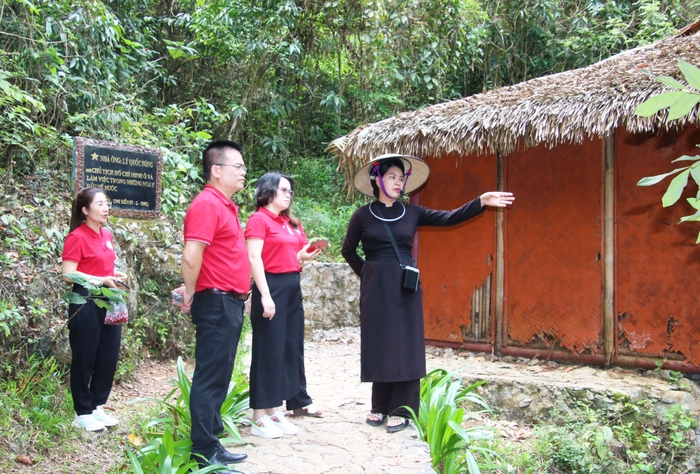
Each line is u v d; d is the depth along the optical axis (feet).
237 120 32.07
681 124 14.60
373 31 30.48
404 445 11.64
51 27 22.74
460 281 19.99
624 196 16.99
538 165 18.53
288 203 12.53
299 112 35.63
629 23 38.06
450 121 17.49
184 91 34.24
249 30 29.78
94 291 11.75
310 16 31.32
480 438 12.22
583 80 16.55
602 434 13.91
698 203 5.18
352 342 24.49
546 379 15.96
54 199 19.24
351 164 19.57
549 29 39.32
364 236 12.71
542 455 13.52
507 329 18.98
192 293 10.03
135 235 19.07
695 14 37.04
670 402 14.76
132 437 12.78
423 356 12.52
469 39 35.35
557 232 18.10
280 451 11.16
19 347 14.73
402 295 12.38
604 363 17.19
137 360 17.95
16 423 12.31
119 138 23.18
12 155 20.31
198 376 10.12
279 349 12.01
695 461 14.35
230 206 10.40
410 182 14.01
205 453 10.02
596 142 17.47
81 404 12.92
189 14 32.22
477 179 19.74
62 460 11.64
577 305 17.67
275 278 12.21
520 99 16.66
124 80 27.02
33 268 15.93
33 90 21.76
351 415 13.97
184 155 23.72
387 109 34.22
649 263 16.53
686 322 15.90
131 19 29.40
